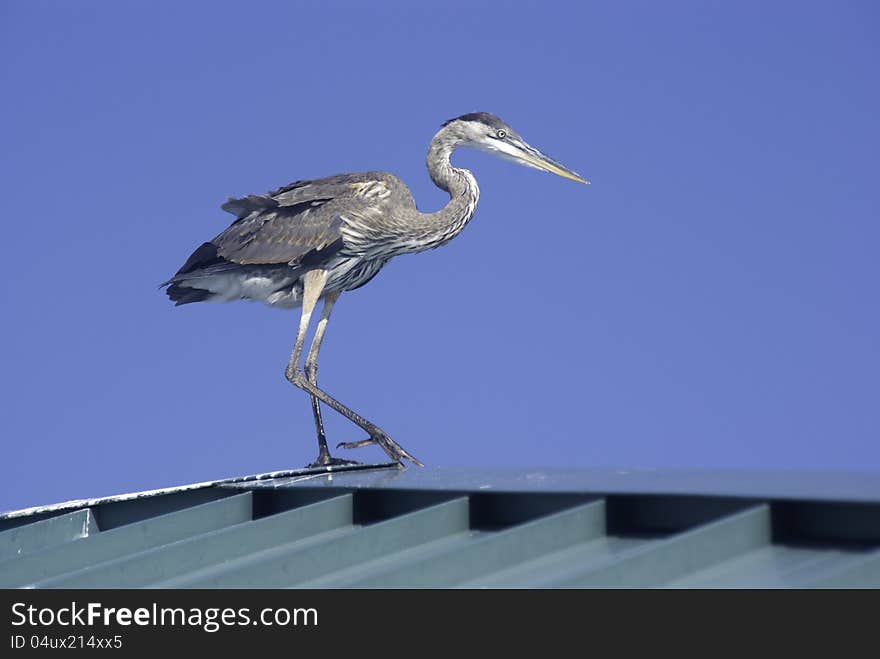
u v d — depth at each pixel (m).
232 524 10.16
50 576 8.80
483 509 9.00
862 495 7.50
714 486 8.49
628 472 10.54
